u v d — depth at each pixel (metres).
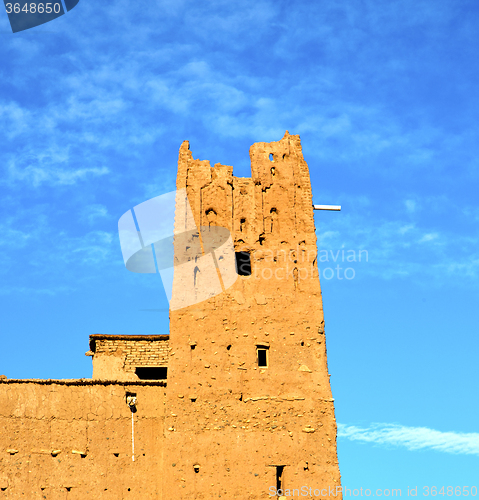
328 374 34.84
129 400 34.78
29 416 34.25
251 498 32.97
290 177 37.66
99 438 34.22
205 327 35.19
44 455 33.81
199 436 33.69
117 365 40.00
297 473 33.34
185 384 34.38
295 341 35.19
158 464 34.06
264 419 33.97
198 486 33.06
